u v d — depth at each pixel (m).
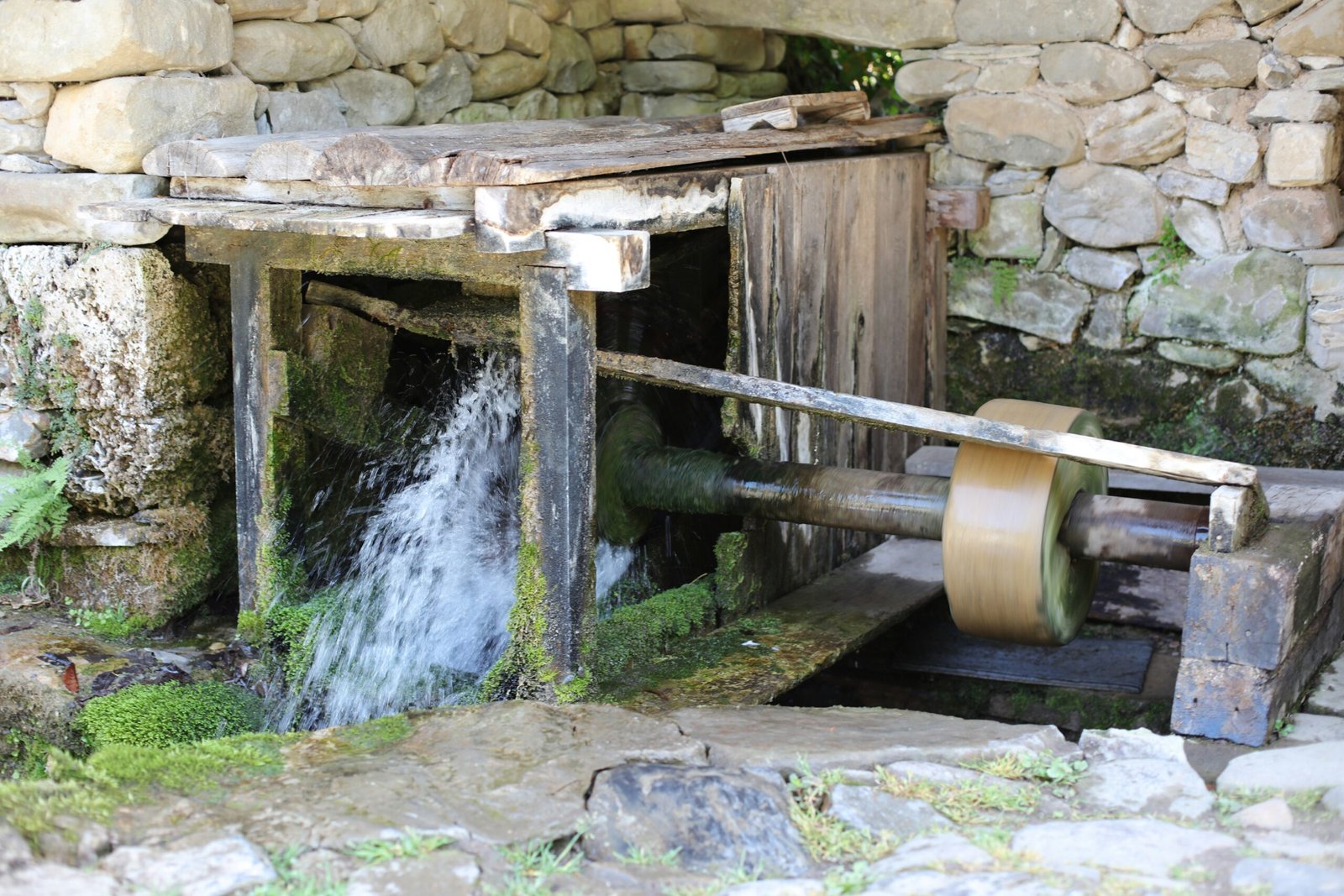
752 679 3.85
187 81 4.04
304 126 4.47
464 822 2.61
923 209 5.25
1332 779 2.86
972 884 2.37
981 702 4.83
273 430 3.98
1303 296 4.84
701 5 5.70
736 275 3.94
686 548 4.94
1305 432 4.93
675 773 2.78
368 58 4.71
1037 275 5.32
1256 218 4.86
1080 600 4.08
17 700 3.80
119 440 4.22
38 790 2.58
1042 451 3.52
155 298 4.08
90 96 3.92
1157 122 4.92
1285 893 2.32
